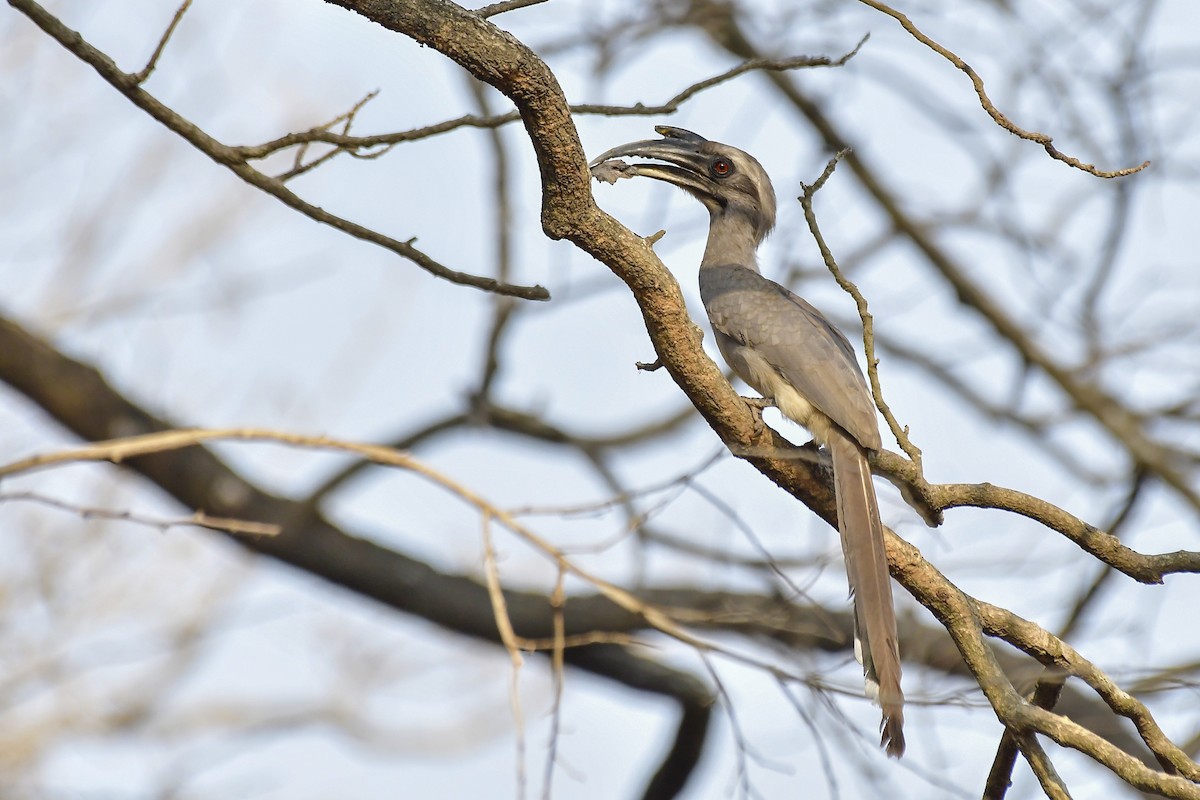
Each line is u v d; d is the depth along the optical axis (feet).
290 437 27.96
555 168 23.95
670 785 57.72
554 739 27.86
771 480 28.76
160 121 26.22
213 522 26.48
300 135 26.76
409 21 23.04
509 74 23.12
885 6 25.39
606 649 56.24
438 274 28.32
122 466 54.29
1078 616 42.98
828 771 29.22
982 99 25.08
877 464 26.55
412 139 27.37
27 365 51.98
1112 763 23.04
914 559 27.09
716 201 39.91
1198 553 26.53
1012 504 26.73
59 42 25.32
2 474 25.16
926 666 46.29
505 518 29.43
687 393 27.09
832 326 34.40
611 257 24.89
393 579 55.93
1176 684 31.45
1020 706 24.21
